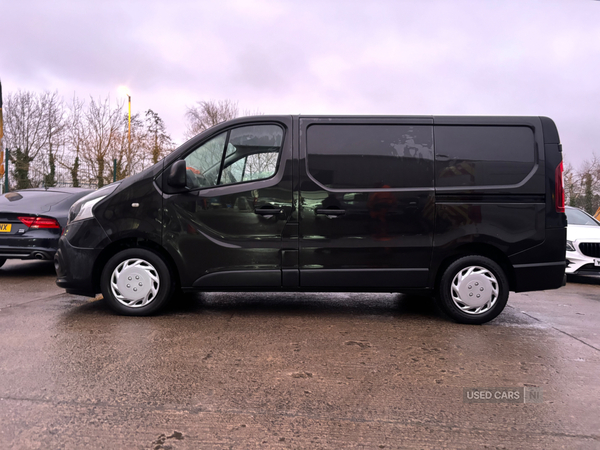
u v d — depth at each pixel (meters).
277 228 3.89
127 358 2.90
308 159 3.90
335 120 3.93
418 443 1.93
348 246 3.89
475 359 3.02
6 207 5.97
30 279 5.99
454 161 3.90
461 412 2.22
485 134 3.92
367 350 3.16
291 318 4.05
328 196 3.88
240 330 3.61
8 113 26.38
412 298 5.08
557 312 4.61
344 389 2.48
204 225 3.89
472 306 3.92
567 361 3.00
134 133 24.16
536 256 3.89
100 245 3.94
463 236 3.88
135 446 1.85
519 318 4.28
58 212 6.12
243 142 3.96
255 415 2.15
